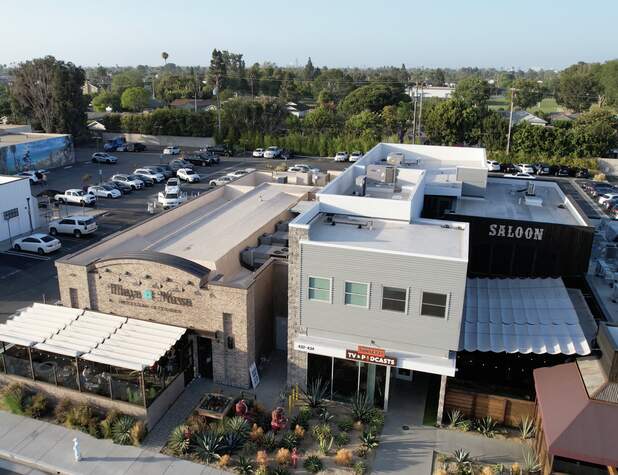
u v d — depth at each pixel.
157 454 20.11
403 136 97.31
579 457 16.94
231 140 88.69
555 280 27.02
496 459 19.89
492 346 21.41
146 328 23.16
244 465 19.23
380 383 22.50
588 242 27.70
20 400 22.34
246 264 27.91
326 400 23.34
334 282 21.55
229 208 33.72
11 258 38.94
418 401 23.28
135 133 96.50
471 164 39.72
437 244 22.69
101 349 21.58
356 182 29.27
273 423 20.95
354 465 19.53
